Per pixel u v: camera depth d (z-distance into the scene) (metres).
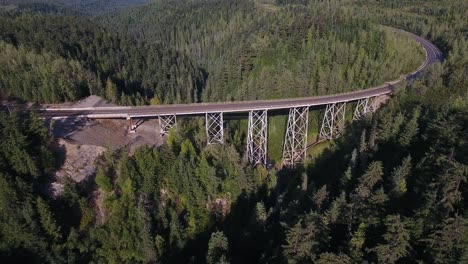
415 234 30.75
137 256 47.25
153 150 55.47
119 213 49.28
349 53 89.25
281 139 81.44
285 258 34.97
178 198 54.72
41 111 66.19
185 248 48.91
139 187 53.00
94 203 52.19
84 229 49.38
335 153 67.06
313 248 32.78
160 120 64.88
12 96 71.31
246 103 68.81
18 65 76.25
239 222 54.34
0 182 45.22
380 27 108.06
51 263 45.19
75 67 80.44
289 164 74.56
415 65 91.38
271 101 70.19
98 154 57.47
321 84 81.50
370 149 54.56
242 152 71.25
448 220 27.91
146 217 48.06
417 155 47.59
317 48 93.50
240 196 56.22
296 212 44.12
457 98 56.81
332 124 75.06
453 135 43.03
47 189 51.16
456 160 38.44
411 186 39.25
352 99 72.00
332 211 36.84
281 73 88.69
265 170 64.44
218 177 56.22
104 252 47.53
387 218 30.31
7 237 45.12
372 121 64.44
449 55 86.81
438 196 33.31
